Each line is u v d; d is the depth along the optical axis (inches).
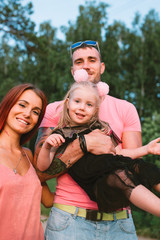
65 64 896.9
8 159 89.0
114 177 81.7
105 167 85.2
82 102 96.8
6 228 82.0
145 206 75.9
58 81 873.5
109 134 99.6
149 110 1016.2
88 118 97.5
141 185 79.8
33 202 88.7
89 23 928.3
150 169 84.5
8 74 1195.9
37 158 96.0
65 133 96.2
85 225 92.0
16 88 93.7
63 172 97.2
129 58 1057.5
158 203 74.9
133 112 107.1
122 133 105.8
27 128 94.7
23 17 482.9
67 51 900.6
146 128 320.2
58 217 93.9
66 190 96.0
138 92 1013.8
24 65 1011.3
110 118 105.5
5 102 93.0
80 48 115.9
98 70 117.1
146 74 1060.5
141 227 263.1
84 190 91.0
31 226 87.7
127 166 85.5
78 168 91.4
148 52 1063.0
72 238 90.7
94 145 91.4
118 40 1051.9
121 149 96.6
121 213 95.7
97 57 116.4
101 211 85.0
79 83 100.9
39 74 981.8
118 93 928.9
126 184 79.3
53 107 109.6
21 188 86.0
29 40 502.3
